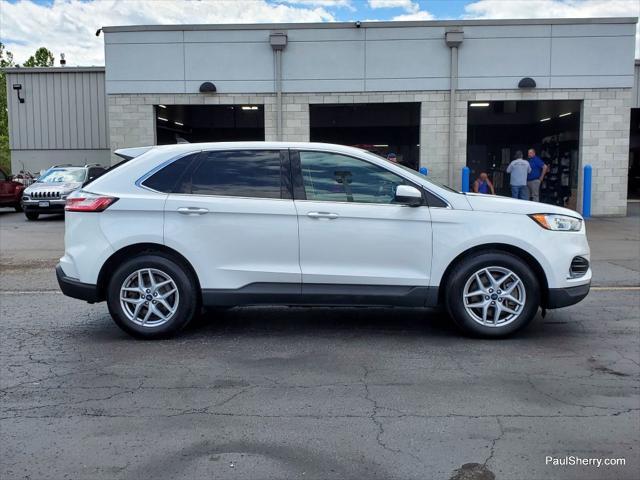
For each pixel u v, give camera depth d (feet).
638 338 18.78
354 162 18.34
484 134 87.20
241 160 18.49
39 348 17.88
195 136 88.58
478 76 56.34
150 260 18.13
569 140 70.33
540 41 55.88
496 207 18.12
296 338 18.86
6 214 68.74
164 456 11.16
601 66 56.13
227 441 11.75
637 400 13.78
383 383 14.87
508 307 18.37
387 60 56.70
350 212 17.89
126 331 18.51
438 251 17.93
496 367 16.03
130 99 58.13
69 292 18.44
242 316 21.70
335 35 56.59
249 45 57.06
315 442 11.70
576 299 18.25
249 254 18.06
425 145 57.47
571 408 13.33
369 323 20.72
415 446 11.52
